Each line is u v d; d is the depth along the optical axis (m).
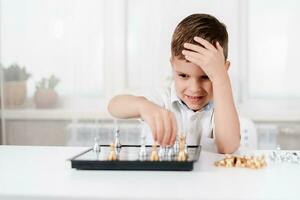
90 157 0.63
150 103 0.78
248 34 2.16
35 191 0.48
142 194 0.46
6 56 2.27
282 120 2.14
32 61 2.25
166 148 0.67
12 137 2.28
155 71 2.17
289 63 2.14
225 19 2.13
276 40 2.15
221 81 0.86
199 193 0.46
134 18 2.19
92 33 2.21
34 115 2.26
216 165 0.63
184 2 2.14
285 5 2.13
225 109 0.86
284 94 2.15
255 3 2.15
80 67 2.22
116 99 0.87
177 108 1.02
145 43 2.19
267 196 0.45
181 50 0.88
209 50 0.85
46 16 2.23
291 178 0.55
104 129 2.19
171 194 0.46
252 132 1.16
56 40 2.23
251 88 2.17
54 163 0.66
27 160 0.69
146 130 1.01
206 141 0.99
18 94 2.27
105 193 0.46
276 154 0.74
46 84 2.24
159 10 2.16
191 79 0.89
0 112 2.28
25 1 2.24
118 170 0.59
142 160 0.59
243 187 0.49
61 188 0.49
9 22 2.26
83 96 2.22
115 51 2.21
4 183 0.52
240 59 2.16
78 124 2.21
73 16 2.21
